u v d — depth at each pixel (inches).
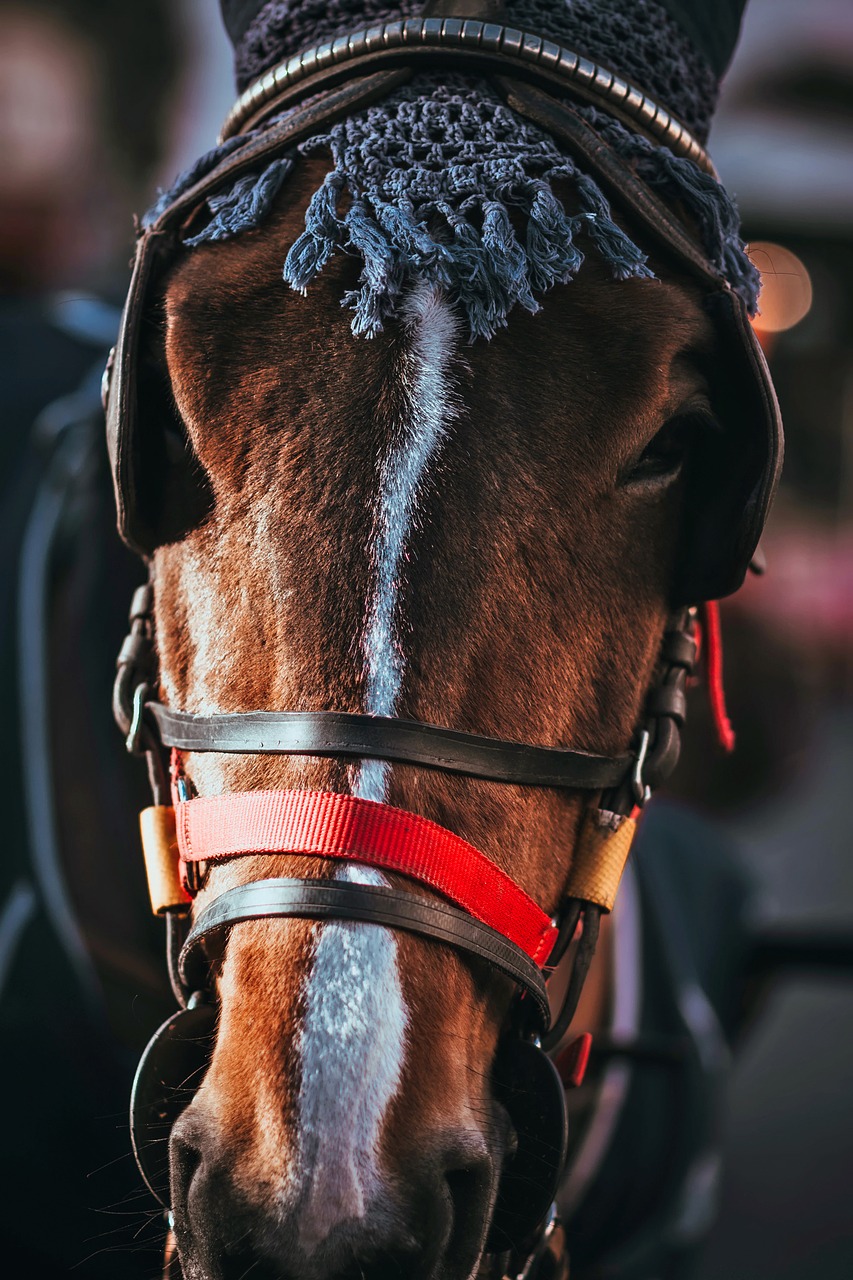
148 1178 48.4
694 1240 83.0
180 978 52.0
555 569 47.0
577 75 52.7
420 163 48.4
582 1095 72.1
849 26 220.8
